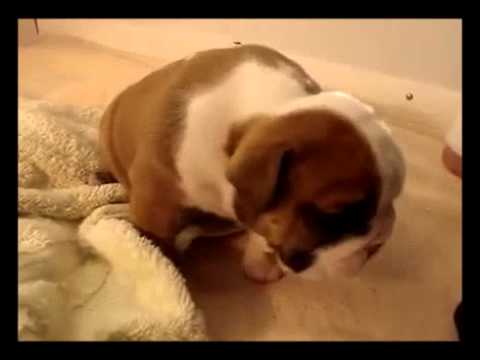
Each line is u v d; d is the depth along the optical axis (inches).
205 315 15.1
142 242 15.2
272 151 11.6
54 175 18.0
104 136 17.0
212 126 13.5
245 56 14.1
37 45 26.3
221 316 15.1
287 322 15.0
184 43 24.9
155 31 25.2
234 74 13.8
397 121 21.1
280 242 12.2
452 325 14.9
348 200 11.3
